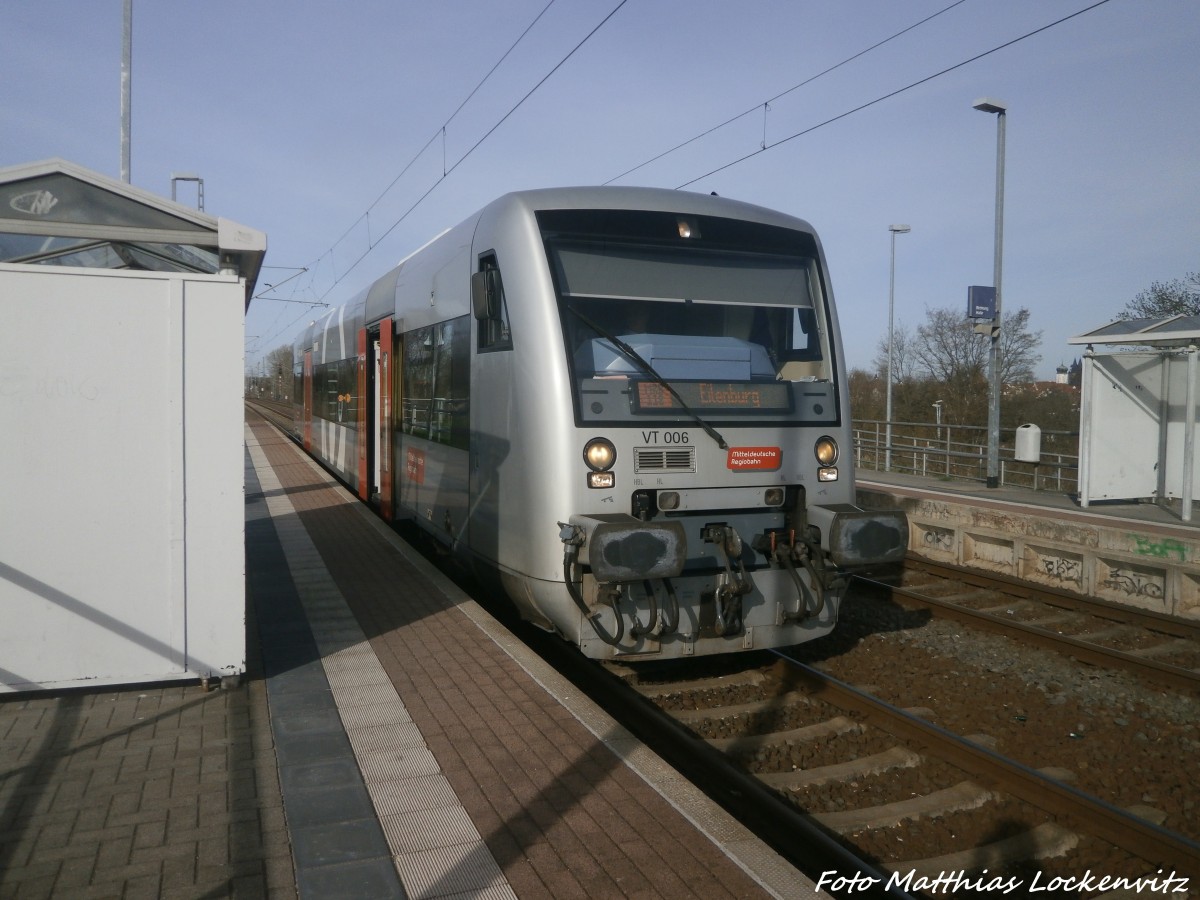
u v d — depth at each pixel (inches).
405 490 427.2
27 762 187.5
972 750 214.8
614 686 272.1
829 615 279.4
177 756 191.9
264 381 3868.1
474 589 418.3
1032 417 1101.1
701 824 165.3
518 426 265.3
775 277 291.1
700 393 265.6
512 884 145.7
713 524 264.2
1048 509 569.6
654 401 259.4
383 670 249.8
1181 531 458.3
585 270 267.0
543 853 155.1
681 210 285.1
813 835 181.0
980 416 1125.7
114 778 181.3
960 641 331.3
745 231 291.4
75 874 146.9
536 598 260.8
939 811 197.8
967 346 1428.4
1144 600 382.0
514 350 268.5
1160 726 251.3
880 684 285.6
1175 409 596.1
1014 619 369.4
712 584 263.4
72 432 214.8
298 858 152.3
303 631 287.4
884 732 239.3
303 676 244.1
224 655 228.7
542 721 213.9
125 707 218.1
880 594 399.9
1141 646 331.6
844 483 284.5
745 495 267.3
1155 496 595.8
